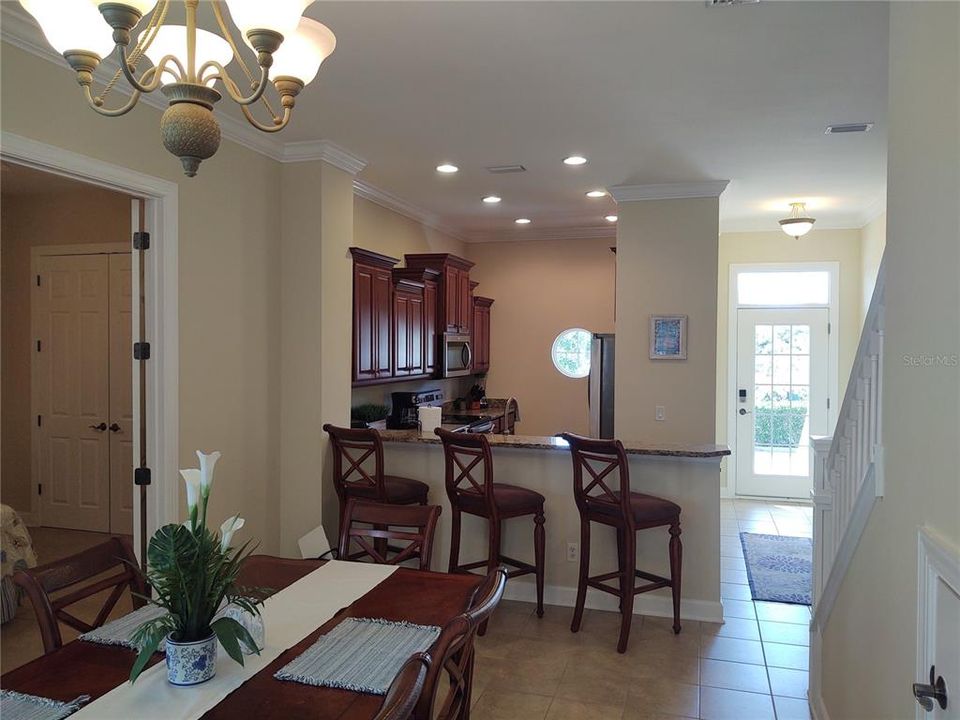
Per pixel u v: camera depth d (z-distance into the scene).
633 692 3.14
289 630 1.97
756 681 3.26
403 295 5.68
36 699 1.56
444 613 2.11
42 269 5.72
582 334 7.77
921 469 1.60
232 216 3.93
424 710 1.39
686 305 5.30
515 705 3.02
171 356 3.46
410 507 2.75
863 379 2.37
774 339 7.49
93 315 5.62
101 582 2.18
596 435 6.11
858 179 5.15
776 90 3.37
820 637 2.89
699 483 3.97
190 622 1.63
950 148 1.42
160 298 3.42
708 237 5.26
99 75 2.98
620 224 5.45
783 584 4.66
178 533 1.59
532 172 4.99
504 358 7.95
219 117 3.72
